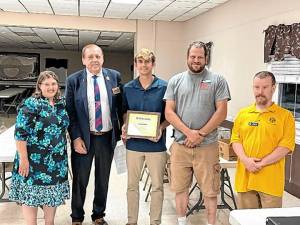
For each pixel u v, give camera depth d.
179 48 9.91
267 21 5.64
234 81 6.84
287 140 2.42
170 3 7.32
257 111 2.49
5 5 7.93
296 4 4.91
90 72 3.17
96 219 3.46
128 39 11.92
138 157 3.12
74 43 14.44
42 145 2.72
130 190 3.22
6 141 4.11
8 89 15.61
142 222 3.61
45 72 2.78
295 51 4.79
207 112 2.78
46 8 8.20
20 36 12.14
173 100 2.88
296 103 5.21
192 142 2.77
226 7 7.16
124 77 18.41
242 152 2.52
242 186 2.53
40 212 3.77
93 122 3.18
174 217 3.75
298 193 4.73
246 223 1.50
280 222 1.30
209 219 2.95
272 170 2.44
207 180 2.87
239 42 6.61
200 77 2.79
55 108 2.78
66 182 2.90
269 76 2.43
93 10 8.27
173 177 2.97
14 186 2.79
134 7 7.80
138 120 3.05
